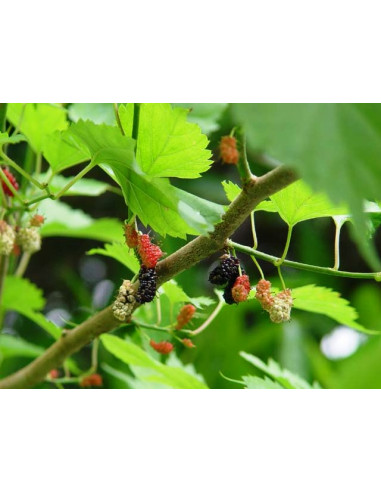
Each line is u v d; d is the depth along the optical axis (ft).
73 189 2.11
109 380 2.42
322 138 1.00
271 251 3.14
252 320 2.97
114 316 1.60
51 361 1.72
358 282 3.04
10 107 1.89
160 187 1.35
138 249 1.53
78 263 3.30
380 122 1.02
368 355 1.80
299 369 2.45
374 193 0.98
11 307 2.10
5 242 1.60
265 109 1.01
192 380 1.80
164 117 1.46
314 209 1.55
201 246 1.49
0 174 1.59
